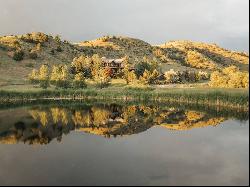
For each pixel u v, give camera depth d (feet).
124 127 198.59
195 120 215.51
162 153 133.18
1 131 187.62
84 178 104.99
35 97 392.27
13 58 647.15
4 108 298.35
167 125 201.36
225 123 197.06
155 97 356.59
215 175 104.94
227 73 455.63
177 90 354.74
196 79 620.08
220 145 143.54
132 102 349.82
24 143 156.76
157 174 107.14
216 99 287.28
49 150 142.10
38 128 196.95
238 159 121.80
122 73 602.44
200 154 129.90
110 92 398.21
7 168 117.08
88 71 625.82
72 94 404.98
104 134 176.86
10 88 444.96
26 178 106.01
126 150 139.85
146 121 220.23
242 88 318.65
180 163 118.73
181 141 153.79
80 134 177.58
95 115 253.24
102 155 132.36
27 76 572.51
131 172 109.70
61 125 207.41
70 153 136.46
